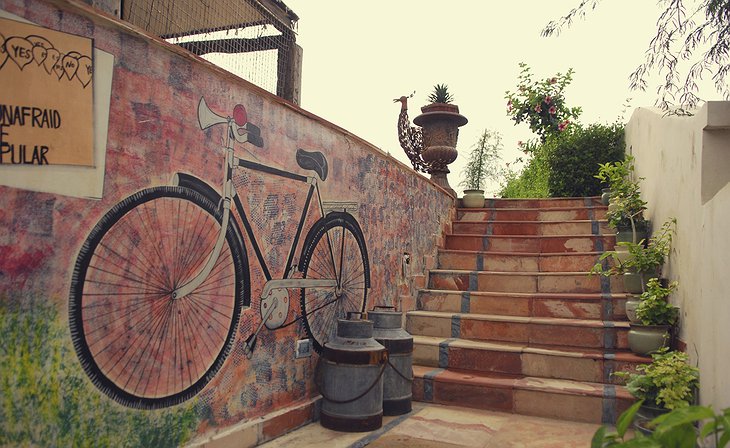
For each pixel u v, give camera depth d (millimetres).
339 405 3896
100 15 2426
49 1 2238
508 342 5402
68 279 2318
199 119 3051
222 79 3234
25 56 2160
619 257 5918
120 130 2562
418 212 6617
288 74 5340
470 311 6094
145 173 2697
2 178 2080
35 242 2189
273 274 3727
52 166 2256
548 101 11344
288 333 3887
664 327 4598
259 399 3559
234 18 5176
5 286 2086
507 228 7766
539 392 4469
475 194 8492
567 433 3998
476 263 7055
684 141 4367
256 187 3551
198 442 3021
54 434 2250
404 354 4449
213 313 3156
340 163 4648
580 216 7746
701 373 3547
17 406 2117
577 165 8930
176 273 2889
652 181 5910
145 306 2695
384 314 4535
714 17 3178
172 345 2857
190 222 2982
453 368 5184
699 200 3803
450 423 4191
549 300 5746
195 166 3020
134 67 2637
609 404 4254
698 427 3426
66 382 2305
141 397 2670
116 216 2537
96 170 2439
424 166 8609
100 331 2461
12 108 2113
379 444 3650
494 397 4605
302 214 4070
